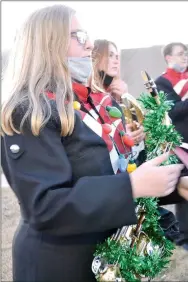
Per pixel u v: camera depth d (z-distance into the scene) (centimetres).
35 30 80
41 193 67
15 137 71
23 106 72
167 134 82
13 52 84
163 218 98
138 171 70
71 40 81
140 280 81
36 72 77
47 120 71
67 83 78
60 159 70
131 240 82
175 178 71
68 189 68
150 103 85
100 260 77
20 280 78
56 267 76
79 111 80
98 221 66
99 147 78
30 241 78
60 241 76
